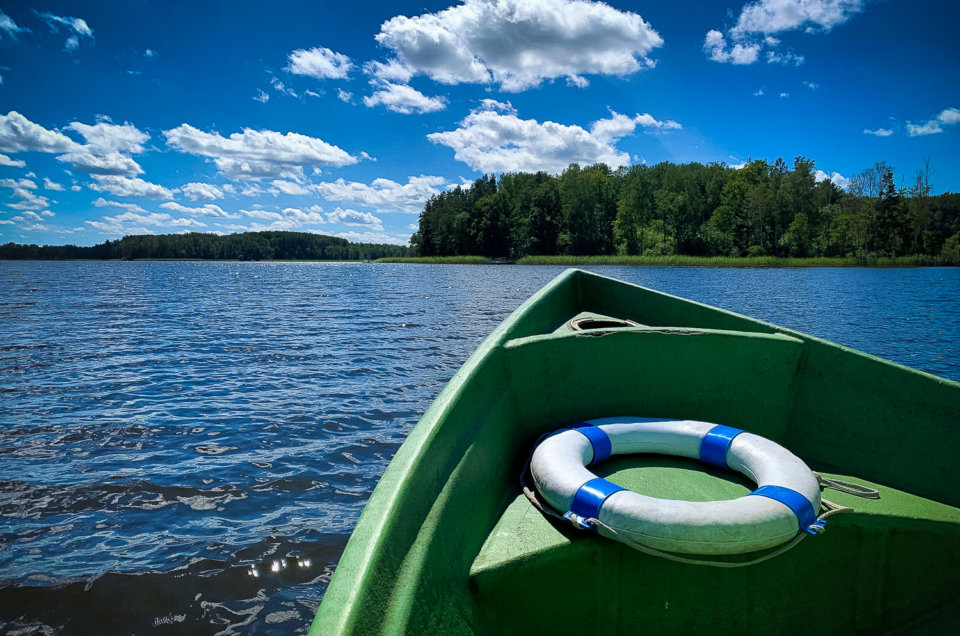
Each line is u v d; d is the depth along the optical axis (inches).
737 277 2081.7
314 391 398.3
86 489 239.9
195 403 366.6
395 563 78.0
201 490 240.7
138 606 166.2
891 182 3240.7
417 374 451.5
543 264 3764.8
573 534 99.6
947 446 128.1
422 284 1772.9
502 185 4997.5
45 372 453.1
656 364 147.6
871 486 128.0
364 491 243.0
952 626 108.5
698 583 99.1
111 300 1144.8
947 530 111.4
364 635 66.0
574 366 143.6
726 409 147.9
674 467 120.3
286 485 246.7
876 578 109.7
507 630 94.7
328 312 910.4
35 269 3831.2
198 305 1039.6
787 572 103.5
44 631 155.9
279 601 170.1
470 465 107.1
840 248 3358.8
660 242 3875.5
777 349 147.8
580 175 4362.7
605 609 98.0
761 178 3964.1
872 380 140.4
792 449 145.7
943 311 951.0
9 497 231.9
